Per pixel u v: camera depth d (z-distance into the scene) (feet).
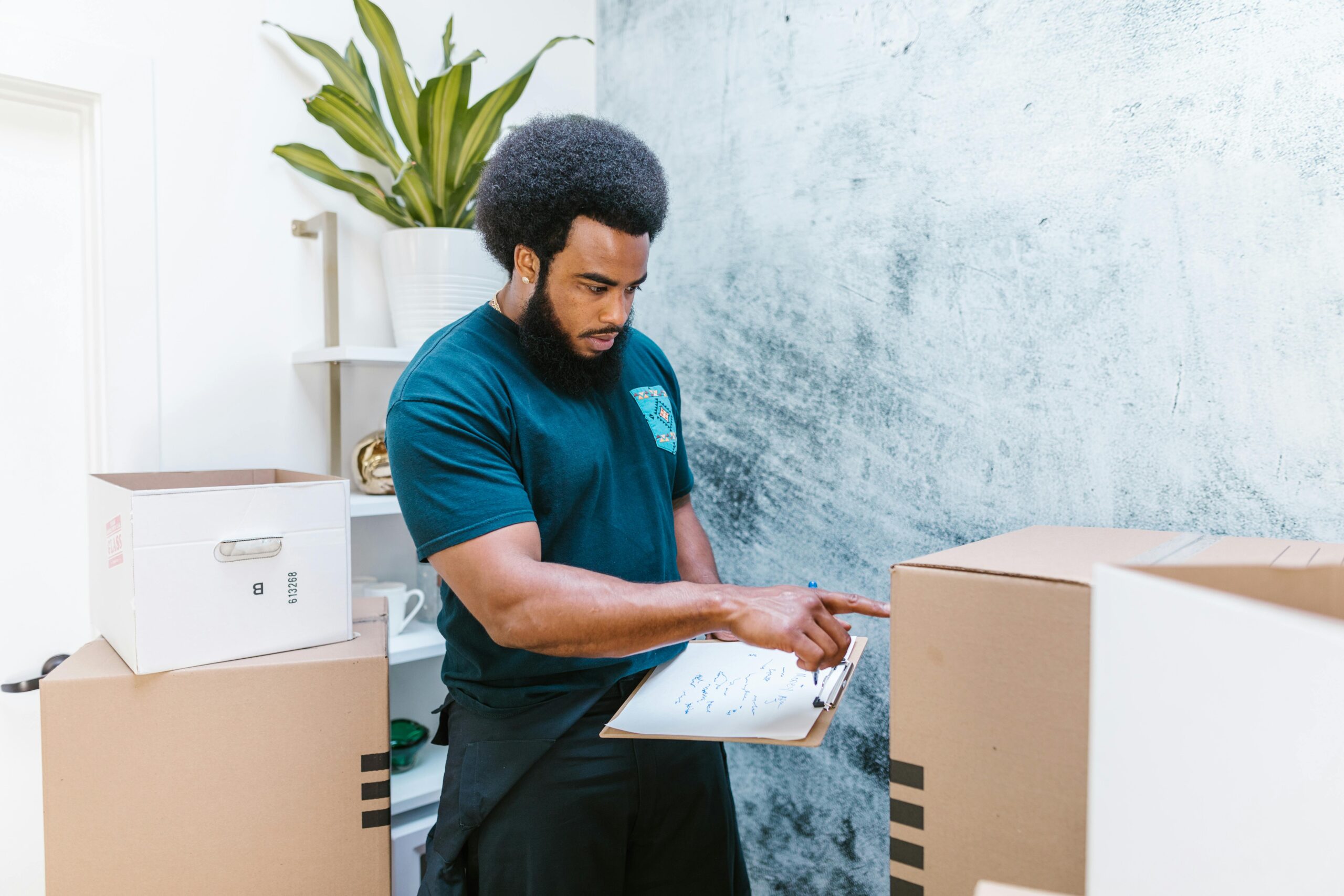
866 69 4.32
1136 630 1.06
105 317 3.96
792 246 4.70
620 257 2.83
